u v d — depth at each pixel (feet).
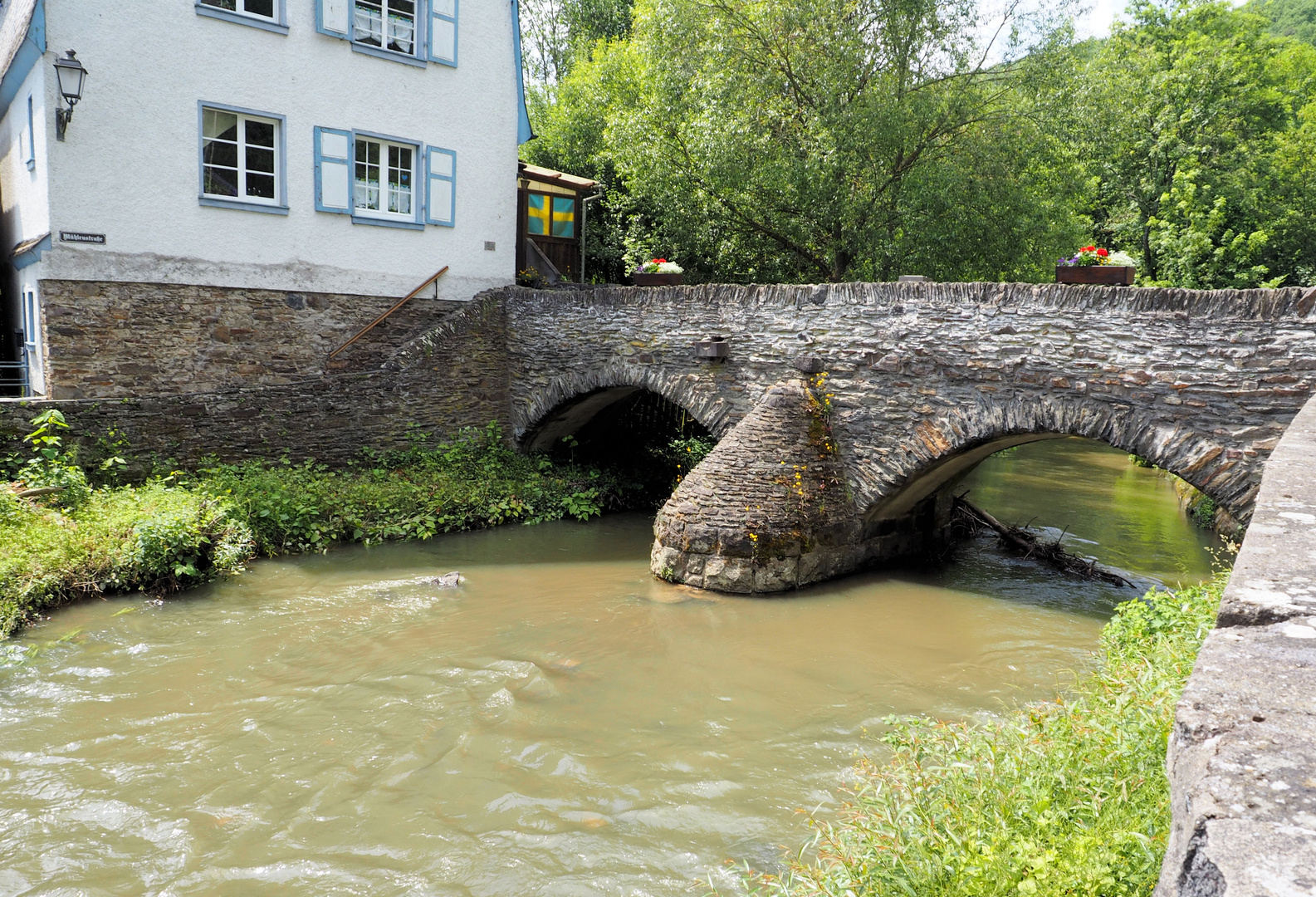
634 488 48.55
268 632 26.37
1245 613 5.70
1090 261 28.81
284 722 20.63
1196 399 25.04
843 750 19.54
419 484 41.57
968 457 33.83
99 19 36.86
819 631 27.91
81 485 32.37
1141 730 12.57
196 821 16.56
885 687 23.29
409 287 47.75
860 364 33.06
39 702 21.30
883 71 52.90
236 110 40.83
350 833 16.28
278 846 15.83
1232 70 80.69
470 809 17.10
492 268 51.08
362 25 44.52
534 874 15.02
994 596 32.14
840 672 24.39
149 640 25.43
